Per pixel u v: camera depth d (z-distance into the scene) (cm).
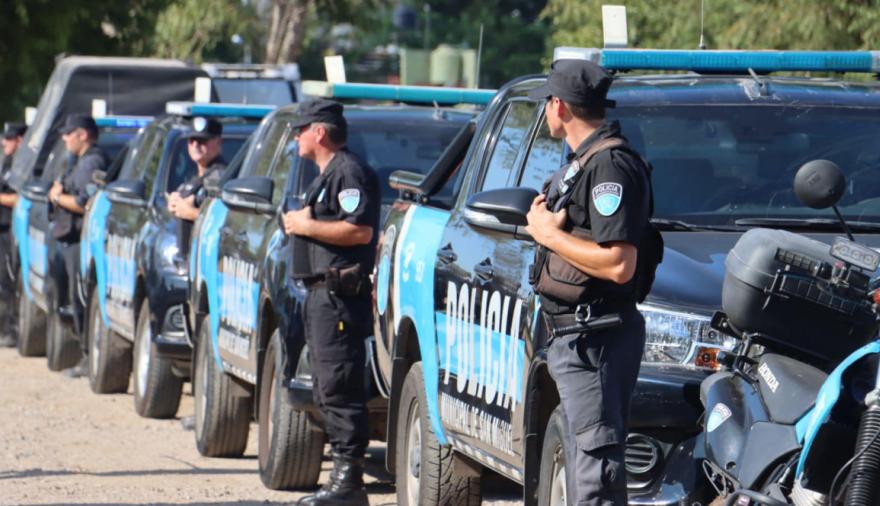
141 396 3219
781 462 1245
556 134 1382
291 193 2369
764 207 1627
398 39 13338
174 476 2502
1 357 4550
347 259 2073
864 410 1169
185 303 3011
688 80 1783
